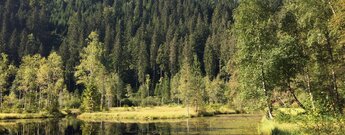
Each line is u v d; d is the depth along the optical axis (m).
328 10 31.11
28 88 108.94
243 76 37.16
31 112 89.94
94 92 94.25
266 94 35.66
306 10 32.31
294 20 36.00
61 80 109.19
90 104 93.06
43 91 107.94
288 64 34.31
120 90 132.25
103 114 81.12
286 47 33.81
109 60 184.25
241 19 37.91
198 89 85.88
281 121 31.67
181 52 178.62
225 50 156.88
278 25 36.69
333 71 32.19
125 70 183.25
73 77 166.75
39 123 64.94
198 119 69.31
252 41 35.97
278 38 35.88
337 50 32.75
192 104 84.19
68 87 164.00
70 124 62.12
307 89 36.28
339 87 32.84
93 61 114.88
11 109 92.00
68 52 180.88
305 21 32.41
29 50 185.38
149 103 128.38
